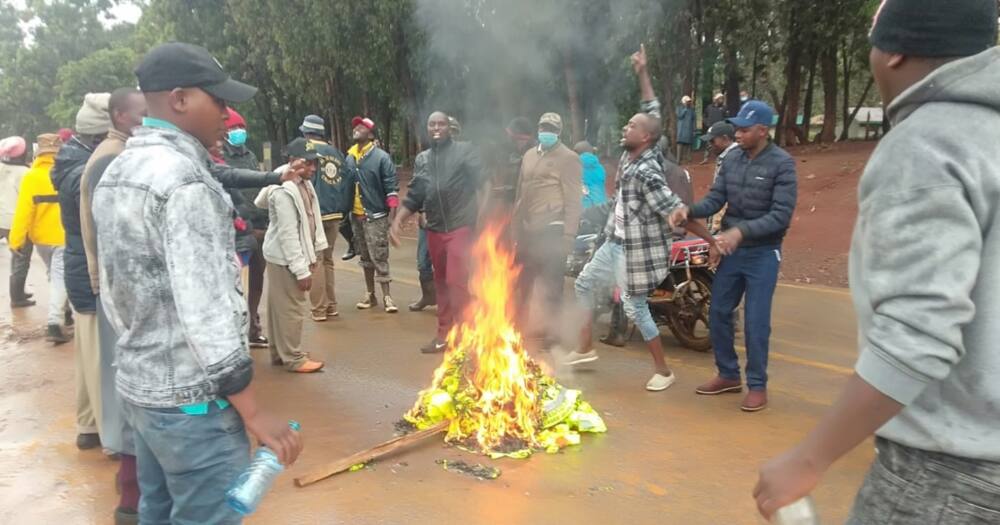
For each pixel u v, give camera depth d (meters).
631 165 4.82
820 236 11.10
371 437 4.07
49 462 3.79
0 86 55.75
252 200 5.99
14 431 4.23
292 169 4.81
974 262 1.29
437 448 3.91
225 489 1.99
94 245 3.21
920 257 1.29
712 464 3.70
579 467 3.67
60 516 3.22
